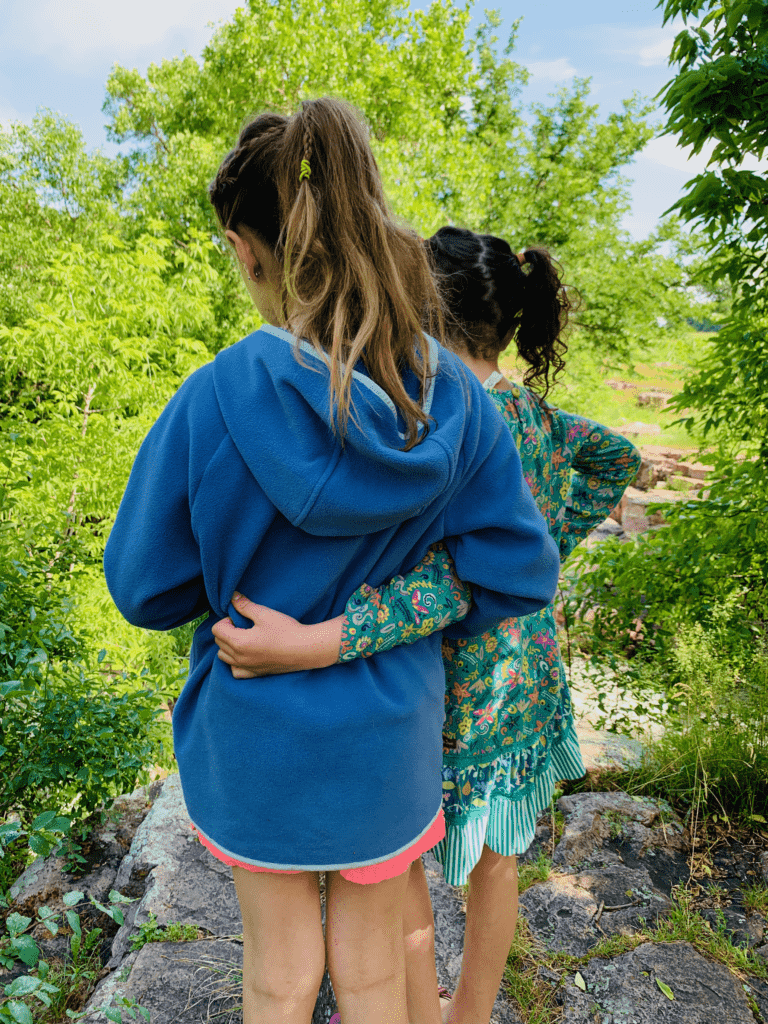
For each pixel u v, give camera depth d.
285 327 0.89
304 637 0.86
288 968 0.91
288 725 0.84
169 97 16.53
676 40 2.40
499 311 1.25
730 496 2.94
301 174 0.83
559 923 1.79
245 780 0.86
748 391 2.97
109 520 7.65
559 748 1.41
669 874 2.00
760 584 2.98
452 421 0.90
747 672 2.70
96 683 2.64
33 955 1.33
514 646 1.25
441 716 0.99
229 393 0.84
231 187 0.91
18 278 12.95
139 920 1.81
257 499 0.84
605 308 14.16
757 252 2.77
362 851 0.87
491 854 1.31
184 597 0.93
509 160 15.66
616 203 15.16
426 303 0.98
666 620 3.00
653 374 20.88
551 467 1.37
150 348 9.07
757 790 2.28
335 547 0.87
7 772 2.36
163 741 2.68
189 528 0.88
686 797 2.30
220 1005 1.54
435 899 1.89
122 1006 1.52
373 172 0.89
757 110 2.22
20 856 2.48
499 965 1.33
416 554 0.96
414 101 13.10
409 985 1.21
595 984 1.60
